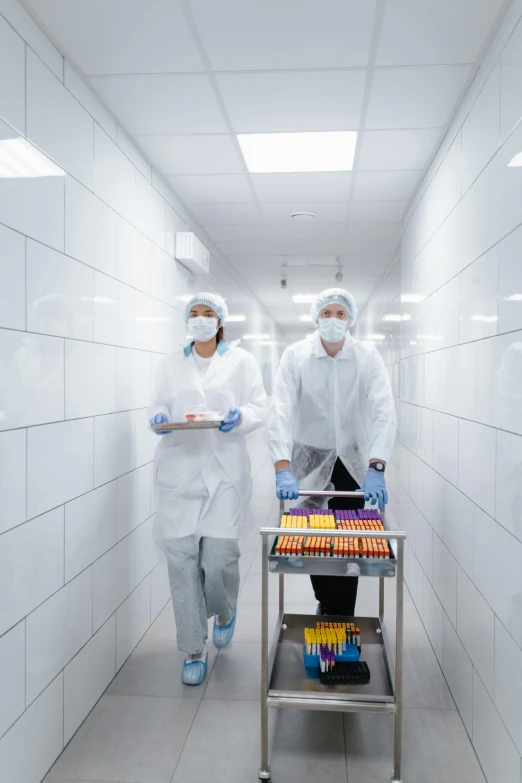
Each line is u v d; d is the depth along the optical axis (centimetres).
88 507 210
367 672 187
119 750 189
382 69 205
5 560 153
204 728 201
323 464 253
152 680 234
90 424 212
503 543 160
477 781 174
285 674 191
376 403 233
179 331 352
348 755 186
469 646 197
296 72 208
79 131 205
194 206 371
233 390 246
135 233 268
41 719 174
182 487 234
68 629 193
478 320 189
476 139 197
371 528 181
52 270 181
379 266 562
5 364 152
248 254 518
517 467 149
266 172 308
